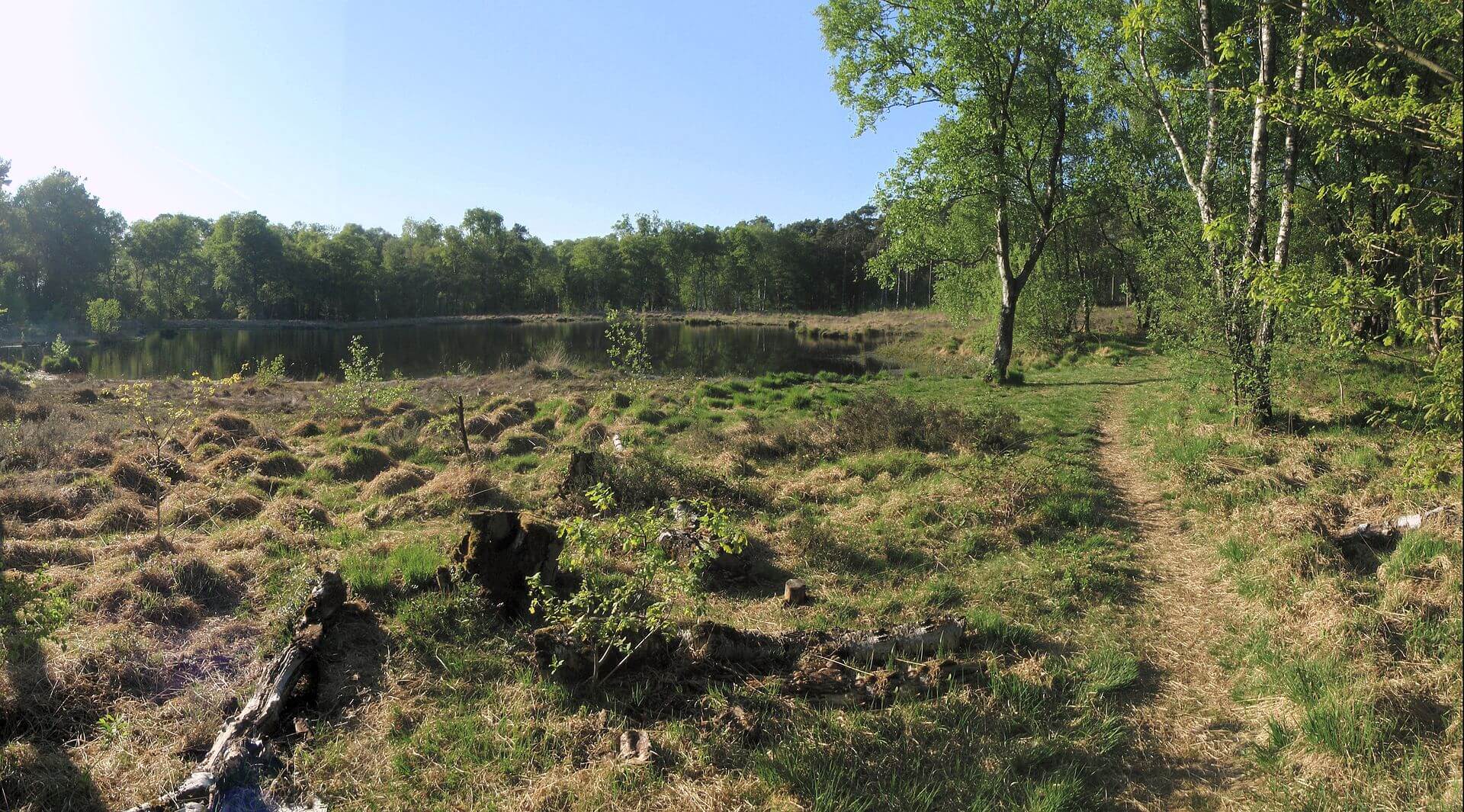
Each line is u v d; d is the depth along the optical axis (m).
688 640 5.32
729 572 7.00
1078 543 7.65
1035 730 4.47
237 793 3.83
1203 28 12.23
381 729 4.48
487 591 6.02
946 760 4.21
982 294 26.42
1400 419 10.46
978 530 7.95
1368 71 4.52
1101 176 19.88
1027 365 25.84
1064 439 12.71
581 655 4.95
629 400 17.80
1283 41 11.94
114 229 69.94
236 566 6.74
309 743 4.34
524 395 19.38
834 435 12.29
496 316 86.62
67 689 4.60
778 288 95.50
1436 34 4.18
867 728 4.49
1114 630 5.84
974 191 19.53
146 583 6.12
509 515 6.25
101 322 47.91
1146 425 13.50
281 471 11.43
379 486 10.23
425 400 18.62
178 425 12.95
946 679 5.00
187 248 74.88
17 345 42.91
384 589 6.24
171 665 5.12
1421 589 5.35
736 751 4.27
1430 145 4.07
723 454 11.29
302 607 5.59
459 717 4.61
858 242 94.19
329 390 20.80
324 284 78.38
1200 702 4.82
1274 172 16.53
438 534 8.09
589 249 94.62
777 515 8.89
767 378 21.66
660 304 102.69
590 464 9.55
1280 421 11.51
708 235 95.31
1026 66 19.08
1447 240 4.04
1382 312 4.31
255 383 23.00
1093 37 17.00
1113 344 27.86
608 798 3.86
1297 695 4.50
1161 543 7.72
